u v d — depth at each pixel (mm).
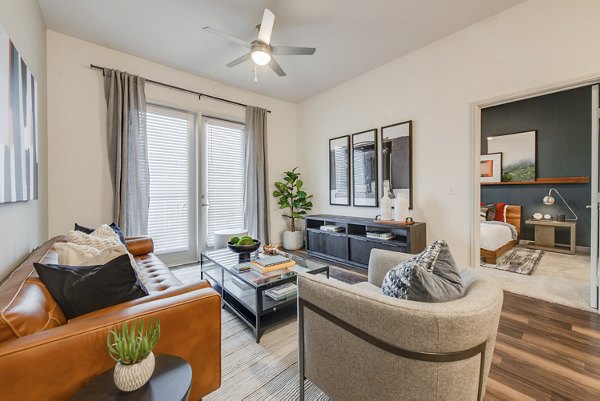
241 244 2467
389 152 3641
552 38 2352
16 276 1135
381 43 3137
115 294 1129
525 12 2480
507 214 5109
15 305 866
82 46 3000
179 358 998
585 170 4422
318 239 4270
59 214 2887
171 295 1180
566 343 1785
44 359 813
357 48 3234
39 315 909
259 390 1429
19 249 1645
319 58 3471
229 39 2461
